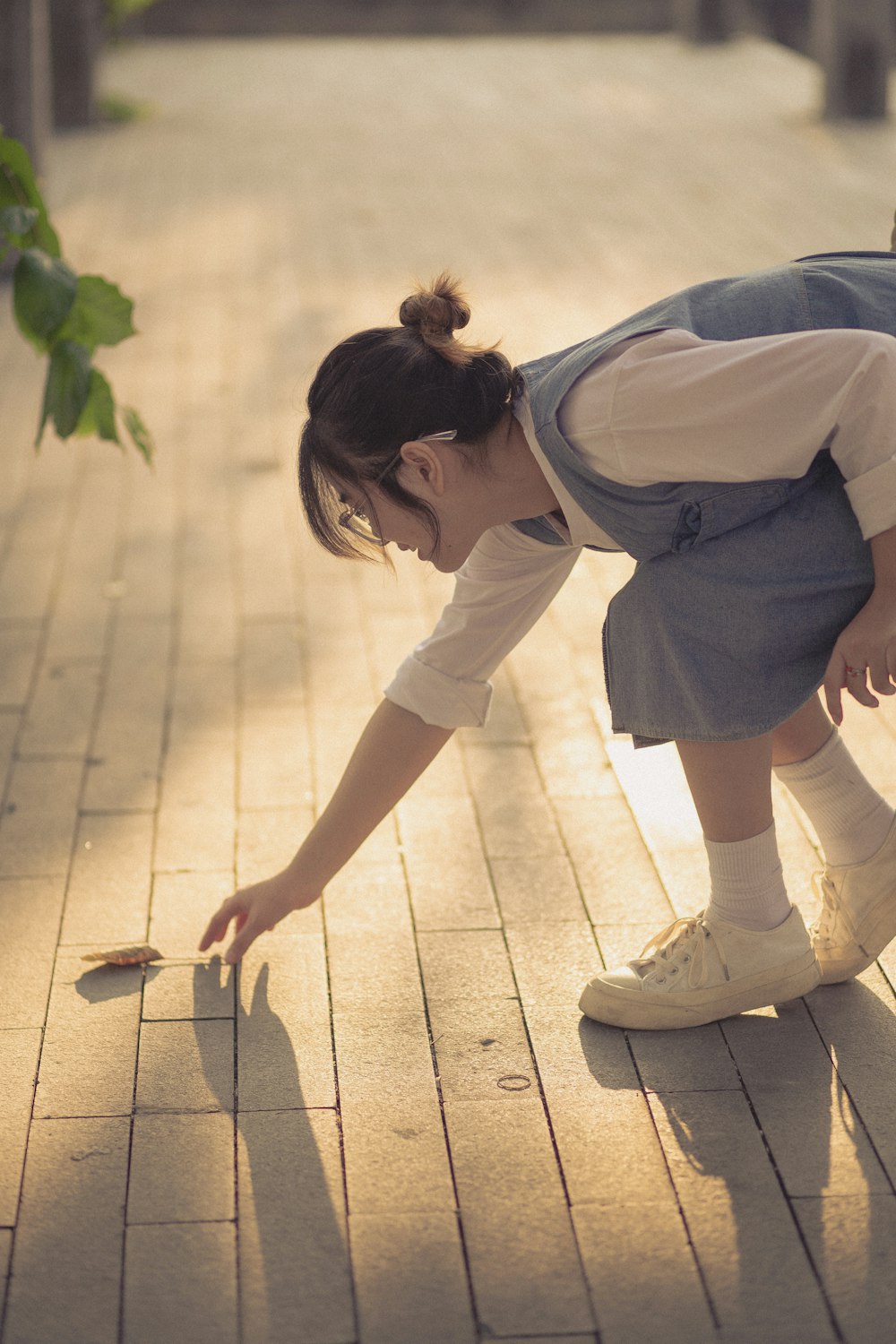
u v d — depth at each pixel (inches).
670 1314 74.6
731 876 94.6
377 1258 78.5
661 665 86.6
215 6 788.0
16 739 142.1
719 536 81.7
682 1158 85.5
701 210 383.6
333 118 549.6
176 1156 86.3
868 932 98.3
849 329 76.3
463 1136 87.7
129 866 119.5
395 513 81.4
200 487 213.3
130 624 169.8
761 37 819.4
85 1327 74.5
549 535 88.7
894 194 393.7
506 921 110.7
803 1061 93.7
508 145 490.3
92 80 525.3
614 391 76.7
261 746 140.2
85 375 103.9
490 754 137.6
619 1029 97.7
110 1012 100.2
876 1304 74.9
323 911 112.2
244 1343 73.4
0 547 192.5
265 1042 96.9
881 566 77.6
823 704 103.2
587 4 787.4
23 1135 88.1
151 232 371.2
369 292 312.3
